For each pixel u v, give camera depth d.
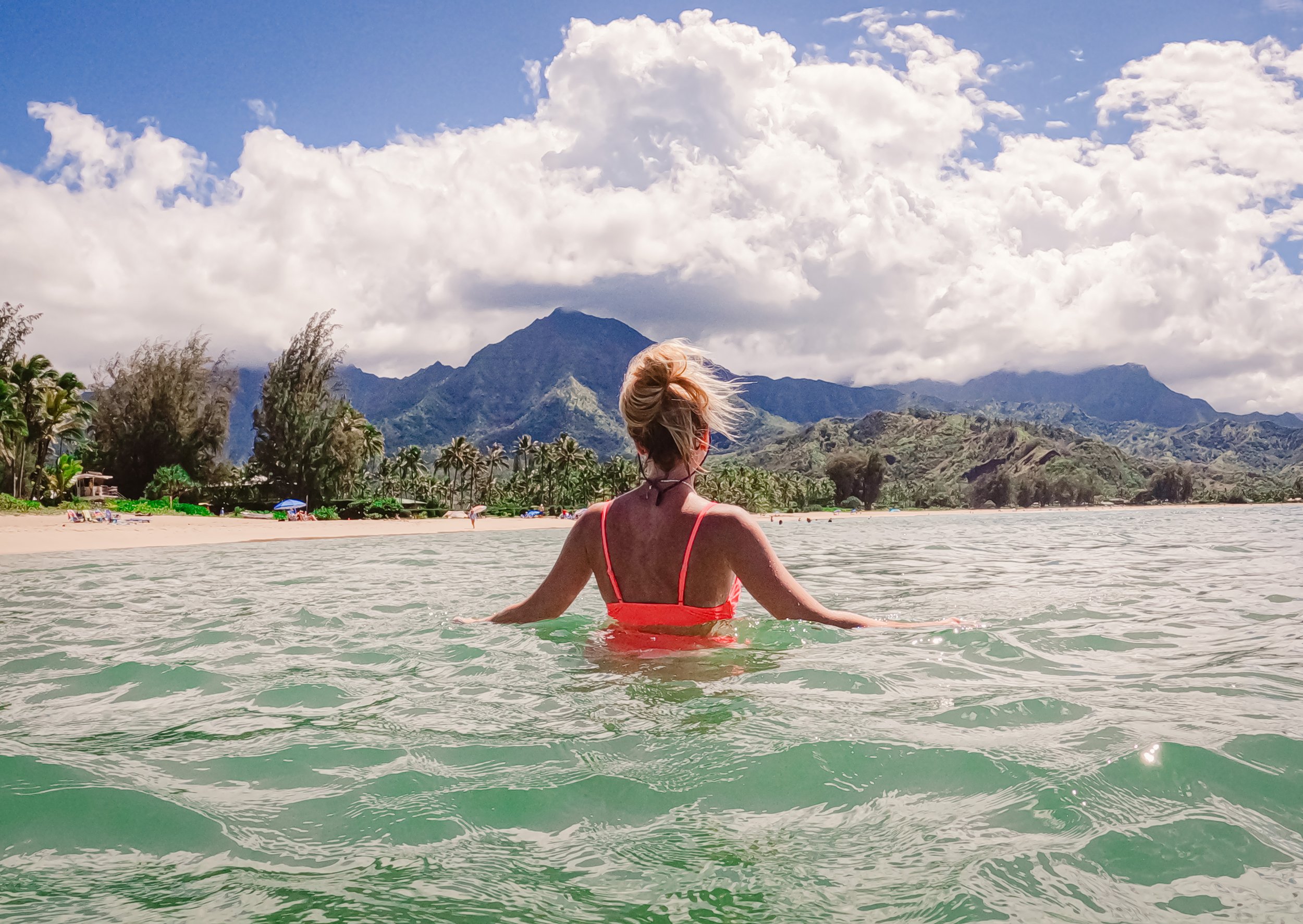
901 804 1.69
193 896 1.30
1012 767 1.87
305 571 9.77
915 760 1.93
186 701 2.70
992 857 1.43
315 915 1.23
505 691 2.65
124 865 1.43
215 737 2.22
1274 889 1.32
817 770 1.87
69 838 1.53
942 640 3.45
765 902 1.28
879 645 3.31
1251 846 1.48
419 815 1.64
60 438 55.28
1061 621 4.42
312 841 1.53
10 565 11.87
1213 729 2.21
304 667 3.24
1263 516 53.72
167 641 4.01
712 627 3.23
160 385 58.59
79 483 56.59
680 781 1.82
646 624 3.25
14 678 3.13
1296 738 2.10
